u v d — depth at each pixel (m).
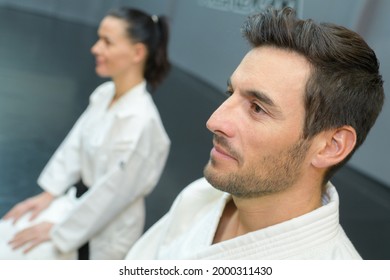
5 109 4.19
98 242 1.75
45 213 1.84
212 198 1.10
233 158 0.80
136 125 1.69
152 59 1.86
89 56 7.15
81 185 1.90
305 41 0.75
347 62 0.76
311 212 0.79
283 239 0.80
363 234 2.80
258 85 0.77
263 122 0.78
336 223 0.83
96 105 1.92
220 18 6.04
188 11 6.98
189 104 5.27
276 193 0.83
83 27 10.05
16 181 2.86
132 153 1.67
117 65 1.81
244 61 0.81
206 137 4.25
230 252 0.85
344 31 0.78
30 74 5.57
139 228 1.81
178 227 1.10
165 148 1.79
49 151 3.42
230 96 0.82
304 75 0.76
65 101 4.75
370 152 3.67
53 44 7.61
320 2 4.08
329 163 0.81
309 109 0.77
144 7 8.55
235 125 0.79
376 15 3.61
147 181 1.75
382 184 3.57
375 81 0.80
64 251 1.65
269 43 0.79
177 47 7.22
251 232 0.83
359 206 3.19
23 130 3.76
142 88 1.81
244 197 0.84
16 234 1.67
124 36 1.79
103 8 10.58
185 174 3.40
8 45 6.91
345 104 0.78
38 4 11.37
